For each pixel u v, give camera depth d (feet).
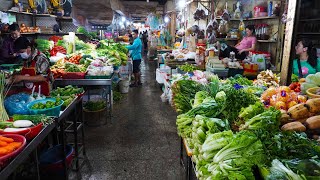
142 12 61.11
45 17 24.06
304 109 6.44
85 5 19.24
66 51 19.89
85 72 14.29
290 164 4.25
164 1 52.08
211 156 5.03
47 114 7.69
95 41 28.43
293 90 8.54
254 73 14.87
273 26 20.59
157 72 22.70
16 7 18.37
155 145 12.63
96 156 11.46
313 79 8.40
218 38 21.58
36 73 9.82
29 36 21.90
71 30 26.94
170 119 16.30
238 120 6.34
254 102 7.06
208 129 5.88
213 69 14.62
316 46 14.69
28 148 5.91
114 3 23.47
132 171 10.34
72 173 10.09
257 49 22.02
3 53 15.56
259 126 5.60
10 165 5.16
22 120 6.70
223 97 7.37
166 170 10.44
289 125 6.14
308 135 6.11
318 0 14.48
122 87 22.80
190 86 9.39
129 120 16.06
